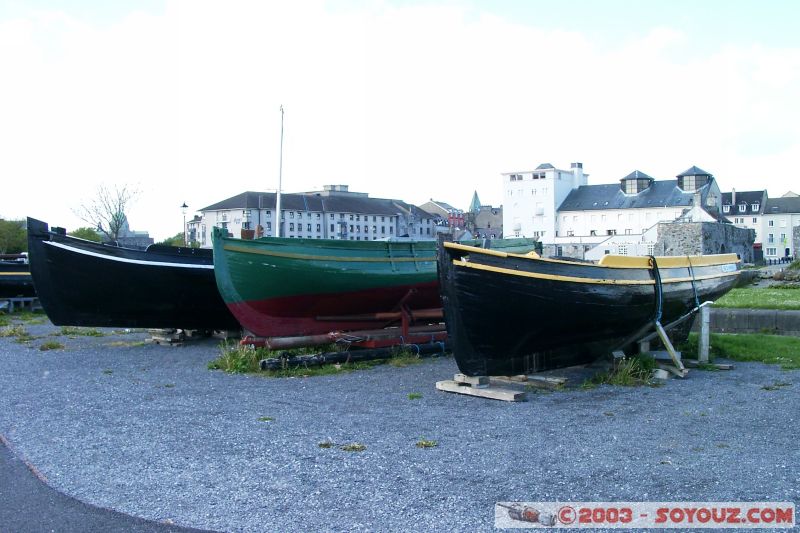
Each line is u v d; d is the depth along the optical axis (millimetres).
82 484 5773
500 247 16312
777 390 9422
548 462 6188
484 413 8195
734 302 20453
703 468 5961
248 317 12430
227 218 82188
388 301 13492
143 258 14547
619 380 9922
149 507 5238
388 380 10547
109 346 15195
